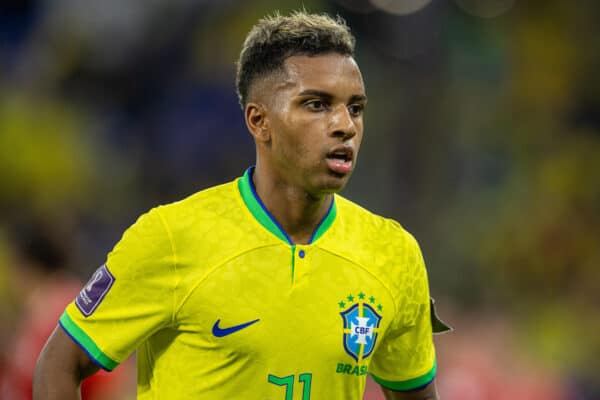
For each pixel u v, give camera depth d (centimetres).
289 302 941
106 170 4231
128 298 945
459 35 4806
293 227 970
